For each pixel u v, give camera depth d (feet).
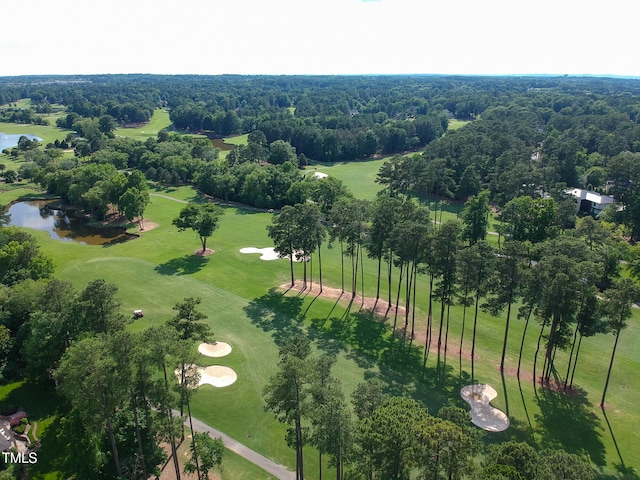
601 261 239.71
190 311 138.51
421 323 216.13
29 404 155.02
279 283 256.73
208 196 453.17
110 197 377.71
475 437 102.32
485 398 163.22
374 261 293.64
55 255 293.23
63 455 132.36
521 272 169.48
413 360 185.68
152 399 112.78
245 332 203.41
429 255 189.16
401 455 91.45
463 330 198.70
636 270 254.47
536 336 205.87
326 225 362.33
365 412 112.57
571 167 429.79
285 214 242.78
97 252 300.81
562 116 640.58
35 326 157.79
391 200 238.89
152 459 122.83
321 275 269.23
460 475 89.40
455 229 177.78
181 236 334.85
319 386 109.91
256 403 157.89
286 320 215.10
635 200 323.16
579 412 157.28
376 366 181.06
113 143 587.27
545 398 164.35
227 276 263.70
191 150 556.92
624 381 174.60
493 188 417.28
